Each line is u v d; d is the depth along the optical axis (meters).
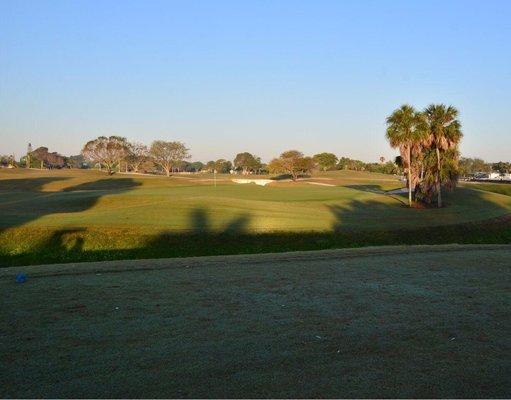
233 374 6.06
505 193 76.56
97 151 135.62
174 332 7.61
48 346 6.95
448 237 34.12
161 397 5.42
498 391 5.65
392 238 32.28
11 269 12.51
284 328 7.87
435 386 5.77
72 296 9.68
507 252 16.23
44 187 78.88
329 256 15.02
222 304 9.24
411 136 52.16
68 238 27.42
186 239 27.88
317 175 138.00
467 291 10.53
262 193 61.75
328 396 5.47
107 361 6.43
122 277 11.57
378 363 6.48
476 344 7.27
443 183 53.06
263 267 13.05
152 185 86.50
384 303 9.48
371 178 122.56
